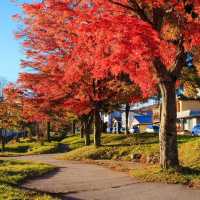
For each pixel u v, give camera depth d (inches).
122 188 546.3
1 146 2229.3
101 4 579.2
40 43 1067.9
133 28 508.7
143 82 644.1
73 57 713.6
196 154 759.1
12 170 691.4
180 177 589.0
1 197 460.8
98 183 589.9
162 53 564.4
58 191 528.4
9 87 1400.1
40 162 938.7
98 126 1140.5
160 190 526.3
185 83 1097.4
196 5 493.7
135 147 1025.5
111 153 1043.9
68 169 782.5
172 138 627.8
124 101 1154.0
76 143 1801.2
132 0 586.2
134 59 548.4
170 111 628.4
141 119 2883.9
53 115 1619.1
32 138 2785.4
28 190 520.1
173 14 560.7
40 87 1114.1
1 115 2020.2
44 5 649.0
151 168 652.1
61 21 684.7
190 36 537.0
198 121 2225.6
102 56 573.9
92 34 551.2
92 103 1131.3
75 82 1059.3
